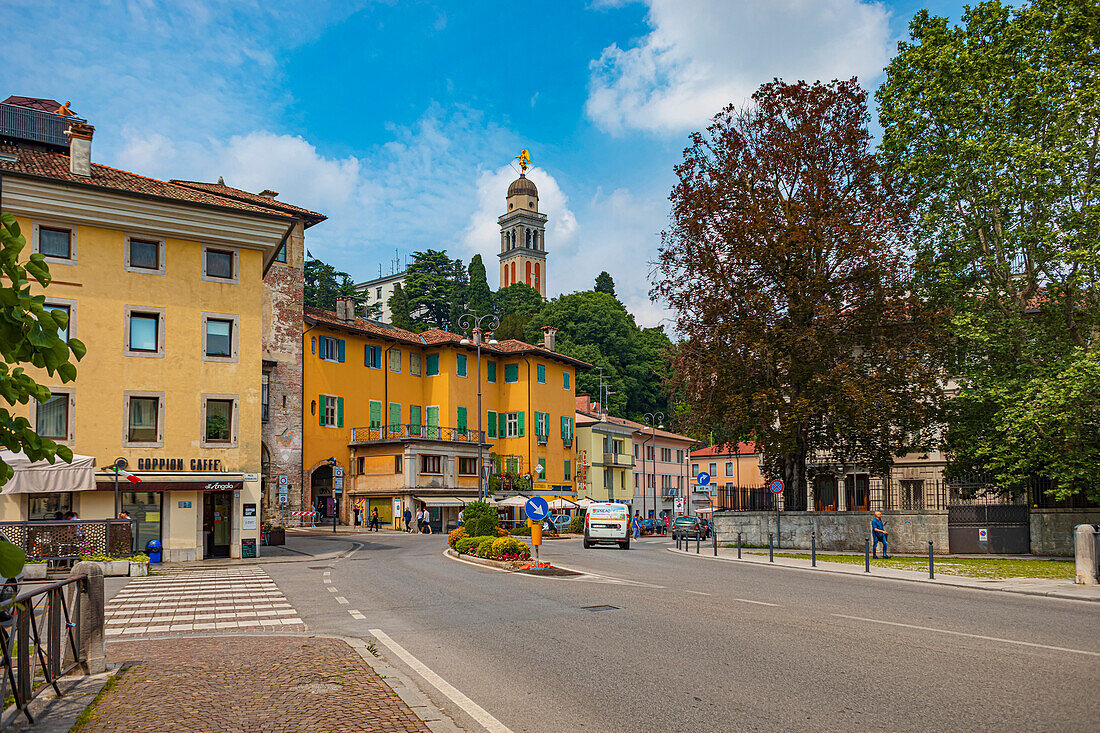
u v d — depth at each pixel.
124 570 23.16
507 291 123.88
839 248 33.19
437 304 114.44
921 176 31.56
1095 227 27.84
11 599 6.51
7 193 27.22
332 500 57.69
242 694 7.66
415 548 36.12
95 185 28.42
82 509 27.70
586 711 7.43
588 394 92.25
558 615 13.66
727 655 9.96
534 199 179.25
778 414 33.94
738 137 36.41
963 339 31.45
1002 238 30.22
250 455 31.31
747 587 18.48
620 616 13.46
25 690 6.68
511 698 7.92
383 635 11.79
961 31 31.28
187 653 9.88
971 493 37.28
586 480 75.88
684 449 95.19
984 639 11.07
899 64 33.00
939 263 31.78
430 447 57.72
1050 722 6.90
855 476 49.31
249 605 15.77
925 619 13.12
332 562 28.06
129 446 29.05
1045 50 29.47
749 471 81.44
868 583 20.16
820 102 35.00
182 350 30.42
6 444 4.77
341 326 58.28
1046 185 28.91
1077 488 28.14
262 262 32.78
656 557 29.88
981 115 30.19
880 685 8.31
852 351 33.94
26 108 38.09
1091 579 19.14
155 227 30.02
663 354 37.25
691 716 7.23
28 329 4.68
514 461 69.81
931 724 6.88
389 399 63.25
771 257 33.59
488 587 18.50
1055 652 10.09
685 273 36.69
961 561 27.78
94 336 28.77
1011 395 28.86
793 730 6.77
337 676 8.45
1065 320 30.25
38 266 4.82
